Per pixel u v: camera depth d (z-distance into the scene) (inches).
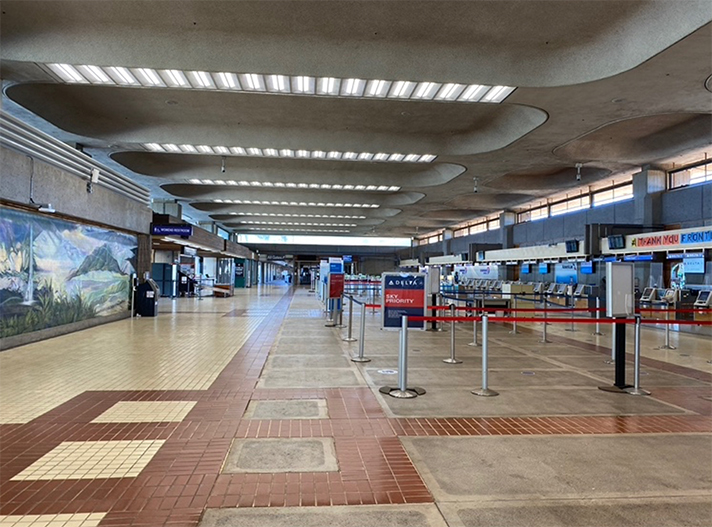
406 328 214.8
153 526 101.7
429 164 701.9
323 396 208.2
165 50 304.7
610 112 382.6
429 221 1336.1
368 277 1375.5
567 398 210.5
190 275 1112.2
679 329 480.7
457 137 534.0
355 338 395.2
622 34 295.4
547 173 762.8
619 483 125.0
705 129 484.4
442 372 263.7
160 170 681.6
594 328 501.0
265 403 195.9
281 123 496.1
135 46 302.7
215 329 443.2
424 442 153.8
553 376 256.7
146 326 458.6
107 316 483.2
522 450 147.9
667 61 284.7
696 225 553.6
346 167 717.9
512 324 530.0
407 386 228.2
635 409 194.1
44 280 362.9
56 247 378.6
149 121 488.4
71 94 418.3
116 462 135.0
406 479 126.0
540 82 326.3
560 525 104.0
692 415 186.7
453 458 140.7
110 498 113.9
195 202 975.6
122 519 104.4
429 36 309.0
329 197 952.9
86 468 130.9
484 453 145.0
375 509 110.0
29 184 321.1
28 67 309.4
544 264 890.7
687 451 148.3
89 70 313.9
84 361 281.4
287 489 119.3
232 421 172.2
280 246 1808.6
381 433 161.6
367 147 526.6
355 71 314.8
